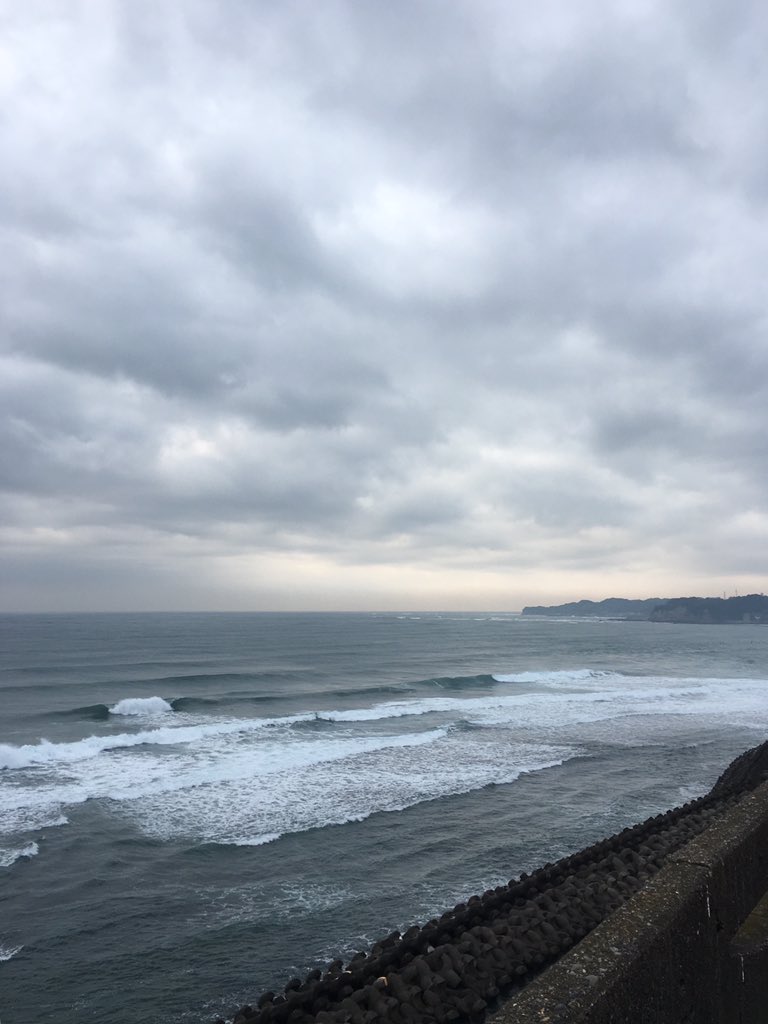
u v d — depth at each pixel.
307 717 28.12
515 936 9.09
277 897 11.97
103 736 24.34
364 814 15.98
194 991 9.29
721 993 3.02
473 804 16.95
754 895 3.55
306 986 8.01
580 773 20.14
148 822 15.23
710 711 31.55
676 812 15.20
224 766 19.94
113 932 10.77
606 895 10.25
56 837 14.30
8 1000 9.08
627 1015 2.29
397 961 8.49
